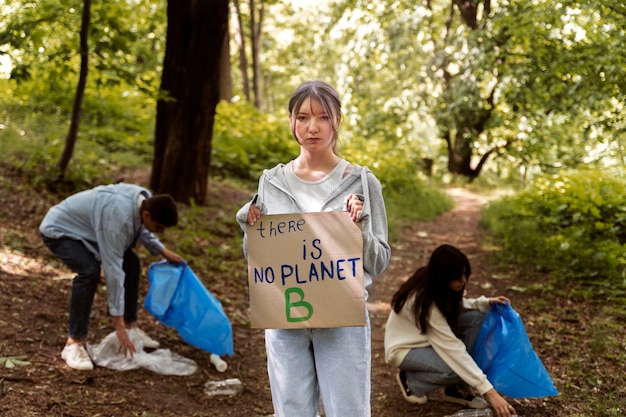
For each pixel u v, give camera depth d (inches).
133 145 471.5
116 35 323.3
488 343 174.1
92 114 503.2
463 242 414.9
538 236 356.5
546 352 210.4
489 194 828.6
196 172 379.6
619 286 273.0
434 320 173.5
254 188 482.9
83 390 170.9
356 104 789.2
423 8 784.3
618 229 350.0
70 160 354.9
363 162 618.5
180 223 337.1
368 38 752.3
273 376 114.2
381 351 228.7
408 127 837.2
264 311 111.0
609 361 201.6
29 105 466.6
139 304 238.4
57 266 251.8
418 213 551.5
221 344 197.5
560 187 447.2
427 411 178.4
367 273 114.3
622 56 297.6
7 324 197.6
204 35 364.8
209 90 374.6
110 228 180.4
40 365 178.5
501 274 313.3
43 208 303.1
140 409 166.9
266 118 652.1
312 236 110.6
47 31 327.6
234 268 300.5
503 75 417.1
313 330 112.0
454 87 721.6
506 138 875.4
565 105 366.0
